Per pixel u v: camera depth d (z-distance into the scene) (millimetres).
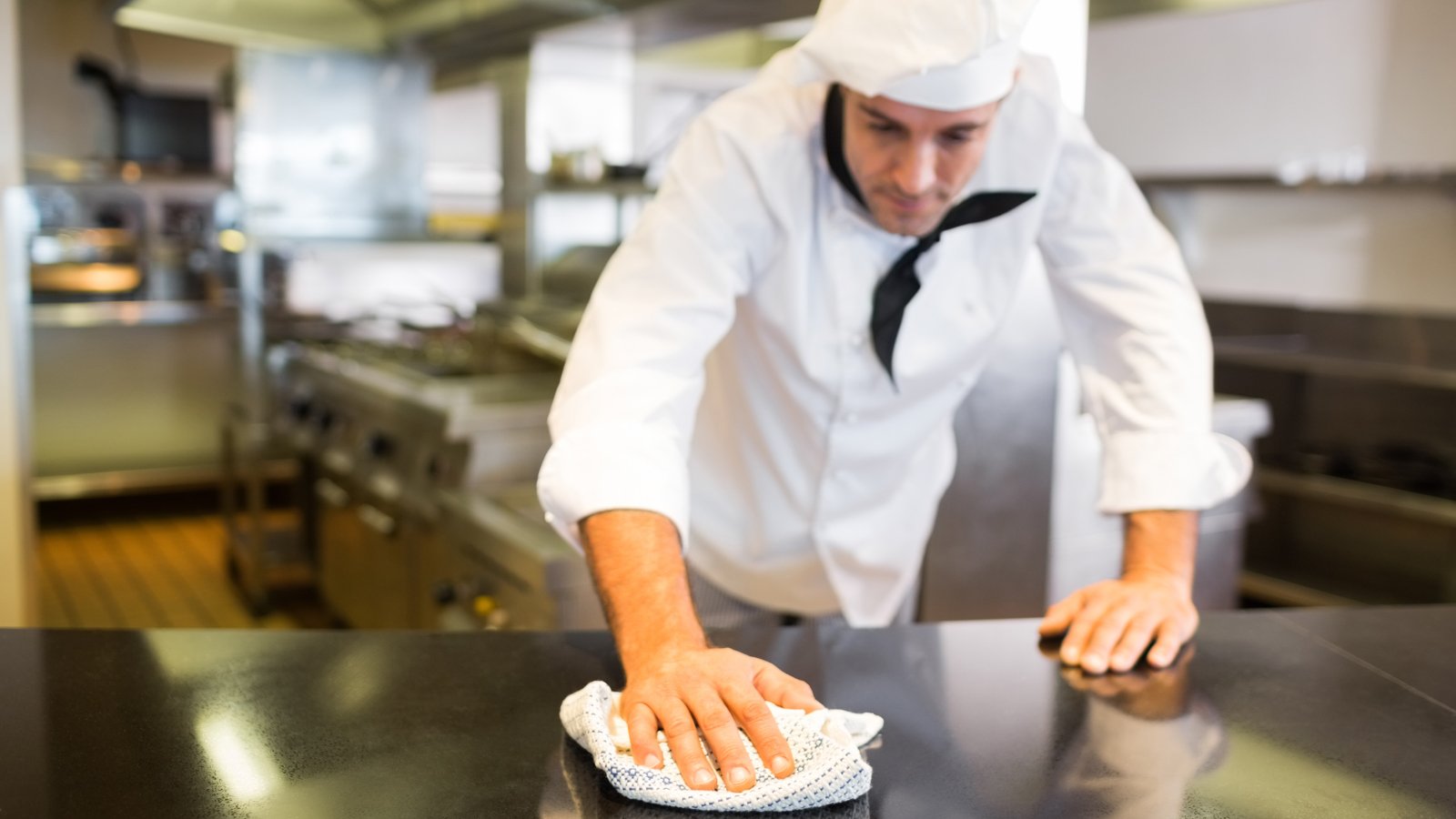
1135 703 1094
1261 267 4816
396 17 4082
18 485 3020
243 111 4457
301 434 4070
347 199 4668
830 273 1490
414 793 886
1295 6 4566
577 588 2281
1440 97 4156
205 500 5809
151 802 858
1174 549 1391
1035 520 2430
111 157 5703
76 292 5434
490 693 1078
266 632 1219
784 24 3121
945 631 1280
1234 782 941
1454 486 3670
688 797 863
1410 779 955
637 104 4113
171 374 5664
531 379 3408
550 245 4043
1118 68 5203
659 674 1009
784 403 1621
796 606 1827
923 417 1675
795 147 1418
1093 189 1559
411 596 3201
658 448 1223
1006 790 913
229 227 5781
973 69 1188
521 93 3965
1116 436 1504
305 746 959
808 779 859
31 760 919
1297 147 4609
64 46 5715
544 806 873
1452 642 1292
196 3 3979
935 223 1410
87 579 4566
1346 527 4027
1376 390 4230
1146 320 1510
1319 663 1215
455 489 2936
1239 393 4613
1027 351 2365
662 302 1337
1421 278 4297
